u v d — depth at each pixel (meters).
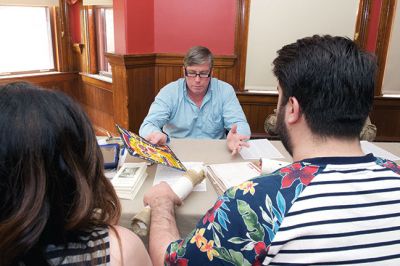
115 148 1.51
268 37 3.08
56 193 0.47
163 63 3.22
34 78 3.67
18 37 3.57
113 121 3.70
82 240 0.51
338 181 0.58
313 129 0.62
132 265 0.54
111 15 3.54
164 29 3.16
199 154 1.63
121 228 0.58
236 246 0.59
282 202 0.57
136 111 3.18
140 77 3.14
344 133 0.61
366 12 2.94
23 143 0.44
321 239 0.55
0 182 0.45
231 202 0.61
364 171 0.59
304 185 0.58
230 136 1.72
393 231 0.57
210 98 2.18
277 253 0.56
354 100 0.59
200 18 3.11
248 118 3.25
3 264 0.45
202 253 0.63
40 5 3.51
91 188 0.51
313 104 0.60
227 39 3.13
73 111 0.50
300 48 0.63
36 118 0.46
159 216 0.97
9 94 0.47
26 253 0.46
